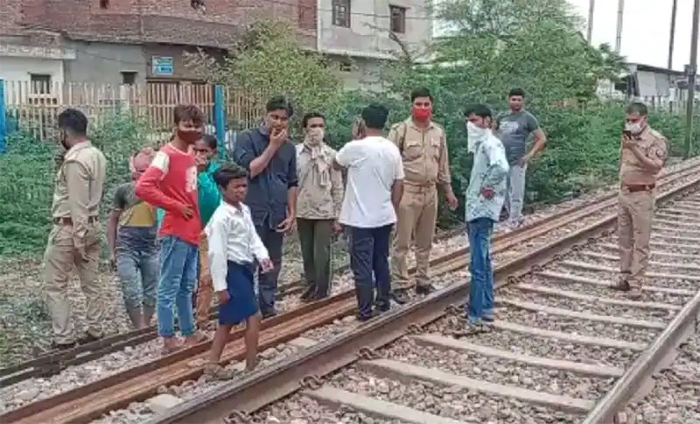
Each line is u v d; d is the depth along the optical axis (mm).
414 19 38031
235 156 7188
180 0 28578
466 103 15219
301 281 8938
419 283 8258
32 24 28859
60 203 6988
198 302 7281
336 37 34188
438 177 8148
